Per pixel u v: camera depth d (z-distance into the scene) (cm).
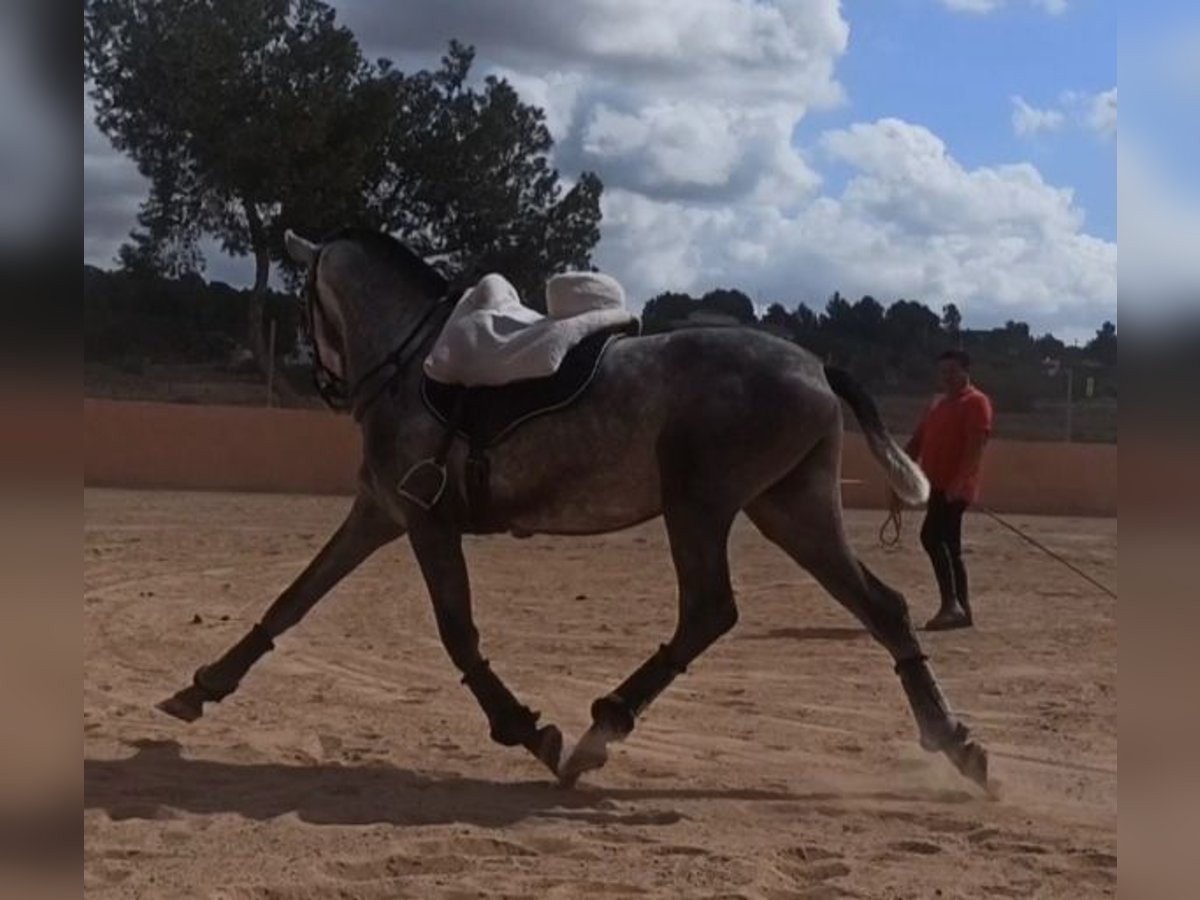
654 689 722
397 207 4438
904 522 2748
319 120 4147
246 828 645
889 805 720
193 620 1300
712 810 702
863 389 757
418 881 566
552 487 733
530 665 1133
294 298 4375
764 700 1005
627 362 732
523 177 4528
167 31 4175
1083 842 652
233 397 4025
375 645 1216
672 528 720
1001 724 937
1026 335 4566
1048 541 2484
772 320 4088
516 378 727
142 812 666
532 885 563
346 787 727
